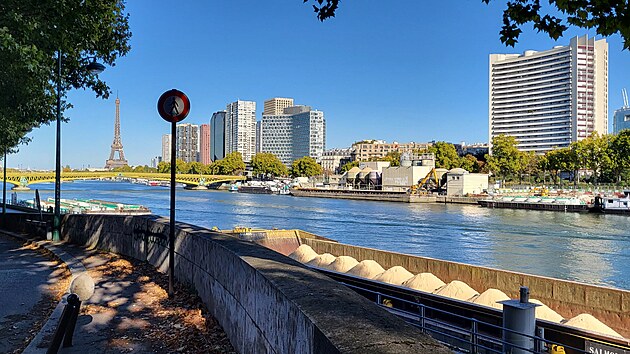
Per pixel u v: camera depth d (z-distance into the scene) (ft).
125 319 26.08
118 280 35.32
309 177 620.08
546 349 30.66
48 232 59.98
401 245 152.56
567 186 397.80
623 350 28.09
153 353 21.34
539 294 50.75
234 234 87.15
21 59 33.42
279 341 14.52
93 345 22.31
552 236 171.12
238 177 584.81
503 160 435.12
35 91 45.83
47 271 40.16
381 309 12.46
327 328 10.74
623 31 19.45
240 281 20.39
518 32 22.75
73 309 21.68
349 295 13.82
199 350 21.40
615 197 291.99
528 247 147.33
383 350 9.30
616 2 19.42
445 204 343.26
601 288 46.29
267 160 655.35
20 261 45.39
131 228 45.03
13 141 70.44
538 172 486.38
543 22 21.99
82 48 55.31
